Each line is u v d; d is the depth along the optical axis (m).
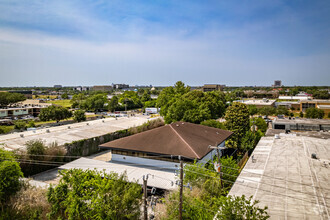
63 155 35.97
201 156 30.48
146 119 69.19
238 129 47.53
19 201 20.56
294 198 19.23
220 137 41.84
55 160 35.09
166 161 31.64
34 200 21.17
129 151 33.94
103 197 19.08
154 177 28.55
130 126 56.88
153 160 32.53
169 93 101.81
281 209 17.56
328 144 36.88
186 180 23.44
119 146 34.66
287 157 30.44
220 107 80.06
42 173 32.94
